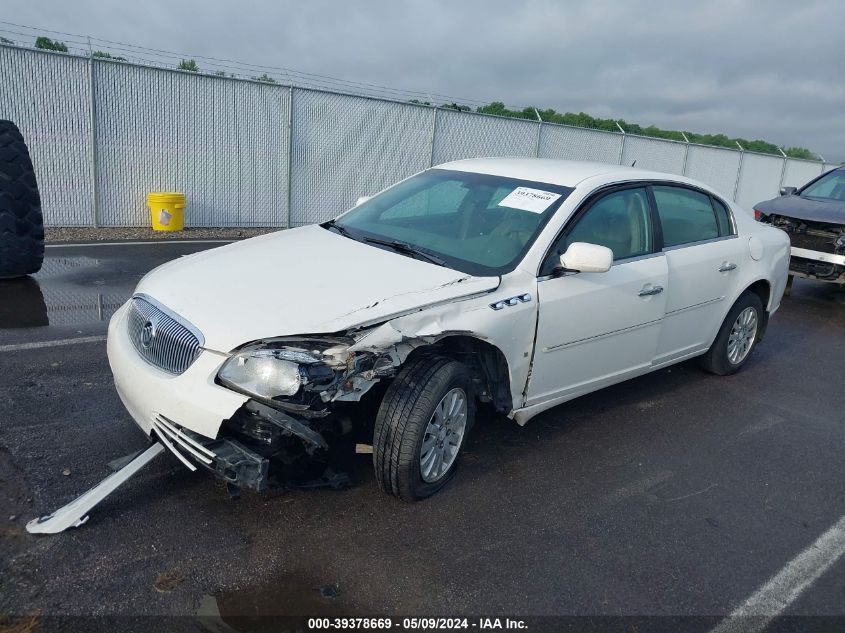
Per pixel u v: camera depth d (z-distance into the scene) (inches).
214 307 125.9
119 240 401.1
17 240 270.2
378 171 554.3
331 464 137.5
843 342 289.0
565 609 110.7
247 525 124.9
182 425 117.9
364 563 117.2
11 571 107.7
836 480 162.7
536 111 641.6
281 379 112.7
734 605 115.2
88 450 145.1
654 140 740.7
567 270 151.0
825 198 380.8
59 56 402.9
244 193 494.0
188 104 454.3
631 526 136.0
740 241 215.6
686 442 177.2
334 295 129.0
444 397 133.2
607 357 171.5
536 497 143.7
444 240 162.1
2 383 175.3
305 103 503.5
